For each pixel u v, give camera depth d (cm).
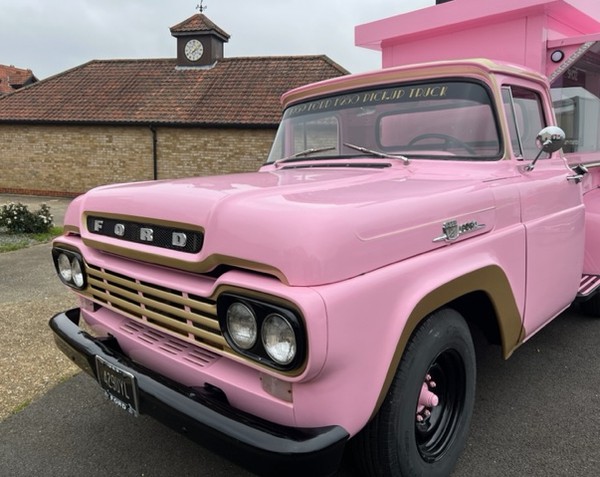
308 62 1789
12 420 317
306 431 178
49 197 1827
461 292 225
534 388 345
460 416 256
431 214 216
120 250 233
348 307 173
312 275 169
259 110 1650
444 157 294
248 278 181
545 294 311
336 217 177
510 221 271
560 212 328
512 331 274
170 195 216
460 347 243
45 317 501
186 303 204
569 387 346
